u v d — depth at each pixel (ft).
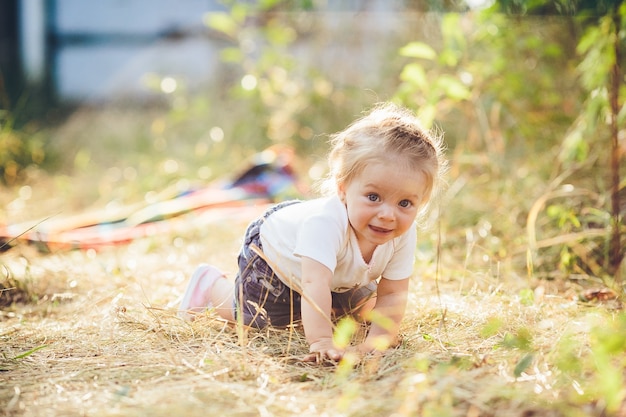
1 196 19.16
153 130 24.34
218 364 7.46
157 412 6.31
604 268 11.54
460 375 6.90
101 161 23.07
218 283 9.62
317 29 23.81
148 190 19.57
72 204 18.98
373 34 23.38
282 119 21.83
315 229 8.26
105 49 29.32
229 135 22.26
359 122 8.63
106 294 10.75
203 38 28.27
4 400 6.73
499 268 11.47
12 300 10.91
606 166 14.57
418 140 8.15
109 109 27.58
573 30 18.11
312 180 18.24
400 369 7.36
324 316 7.89
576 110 16.46
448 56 15.31
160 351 8.05
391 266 8.80
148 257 13.52
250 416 6.29
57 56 29.30
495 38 16.60
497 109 16.10
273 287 8.94
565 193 12.82
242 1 26.71
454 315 9.20
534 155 15.60
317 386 7.04
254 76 21.29
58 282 11.55
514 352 7.57
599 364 6.55
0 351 8.21
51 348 8.31
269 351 8.09
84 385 7.05
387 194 7.95
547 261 12.11
